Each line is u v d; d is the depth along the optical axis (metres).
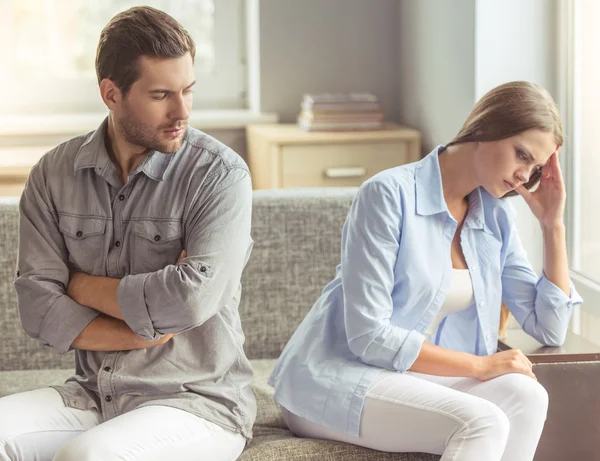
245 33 4.92
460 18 3.84
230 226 2.17
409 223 2.29
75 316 2.17
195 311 2.10
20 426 2.07
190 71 2.10
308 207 2.95
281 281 2.94
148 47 2.05
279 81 4.75
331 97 4.40
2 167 4.05
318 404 2.24
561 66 3.56
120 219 2.21
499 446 2.07
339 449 2.23
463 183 2.34
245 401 2.26
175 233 2.20
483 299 2.38
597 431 2.38
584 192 3.44
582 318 3.45
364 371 2.23
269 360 2.93
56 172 2.24
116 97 2.11
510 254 2.51
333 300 2.36
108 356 2.21
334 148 4.27
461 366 2.22
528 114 2.21
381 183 2.29
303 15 4.71
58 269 2.21
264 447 2.25
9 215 2.87
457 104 3.94
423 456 2.23
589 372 2.36
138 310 2.10
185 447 2.09
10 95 4.76
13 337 2.88
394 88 4.82
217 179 2.19
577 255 3.51
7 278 2.86
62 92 4.80
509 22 3.62
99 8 4.79
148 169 2.19
